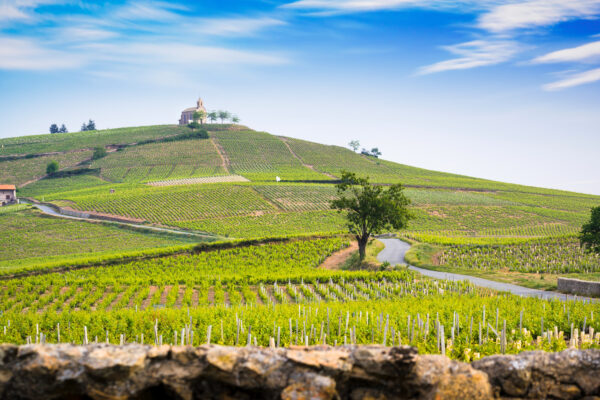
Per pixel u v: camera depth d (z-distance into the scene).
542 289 40.41
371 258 65.69
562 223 134.50
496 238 99.81
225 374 6.87
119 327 25.73
